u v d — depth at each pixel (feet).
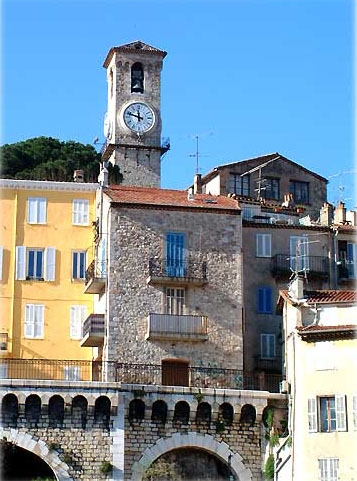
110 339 240.12
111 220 246.47
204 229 251.19
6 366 251.80
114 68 394.93
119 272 244.22
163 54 397.80
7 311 260.21
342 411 218.18
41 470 229.04
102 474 221.46
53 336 260.62
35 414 222.28
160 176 387.55
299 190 345.51
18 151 376.48
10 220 266.16
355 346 220.23
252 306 264.31
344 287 269.85
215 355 244.42
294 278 251.39
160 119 393.29
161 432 227.40
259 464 229.86
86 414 223.71
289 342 233.76
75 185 270.05
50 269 264.72
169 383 241.14
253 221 273.95
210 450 228.63
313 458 218.79
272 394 232.73
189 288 247.29
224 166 335.67
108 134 394.93
